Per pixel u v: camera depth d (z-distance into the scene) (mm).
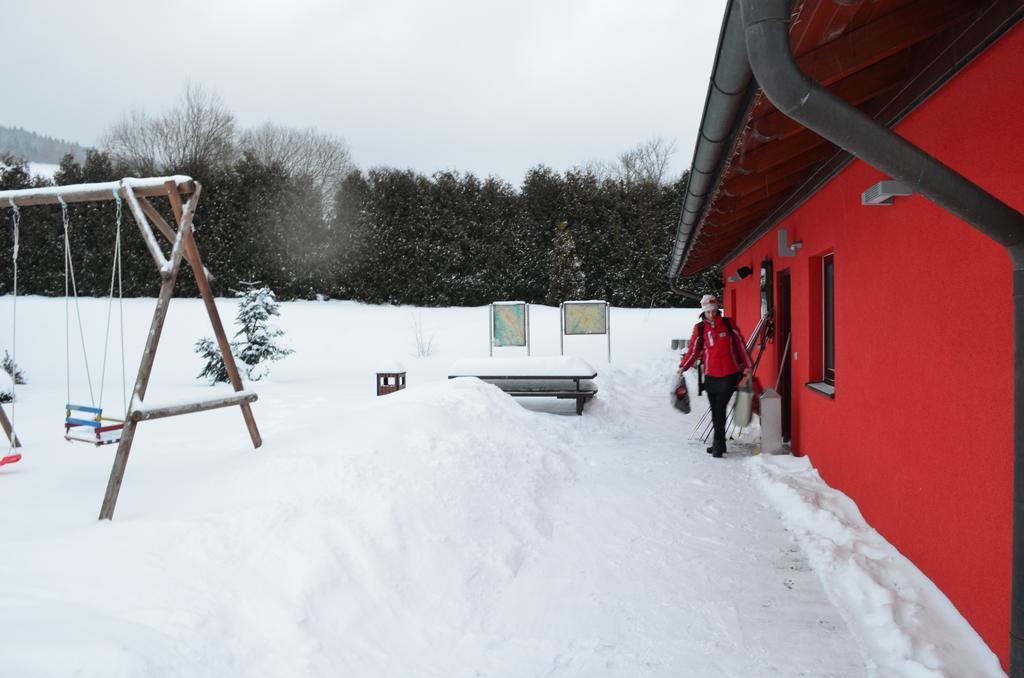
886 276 3963
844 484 4922
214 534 3293
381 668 2766
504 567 3805
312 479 4145
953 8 2842
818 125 2072
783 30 1994
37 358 15414
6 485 4328
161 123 35344
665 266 25266
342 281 23719
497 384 9438
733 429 8086
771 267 8031
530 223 25000
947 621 3004
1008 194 2508
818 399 5703
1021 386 2184
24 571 2777
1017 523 2217
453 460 4945
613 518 4711
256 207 22547
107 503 3543
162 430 6746
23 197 4625
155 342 3900
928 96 3191
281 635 2758
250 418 5094
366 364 15938
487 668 2828
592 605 3408
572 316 14055
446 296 24000
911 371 3580
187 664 2393
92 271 20828
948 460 3131
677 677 2740
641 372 13492
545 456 5836
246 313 13273
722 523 4598
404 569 3529
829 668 2771
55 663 2119
